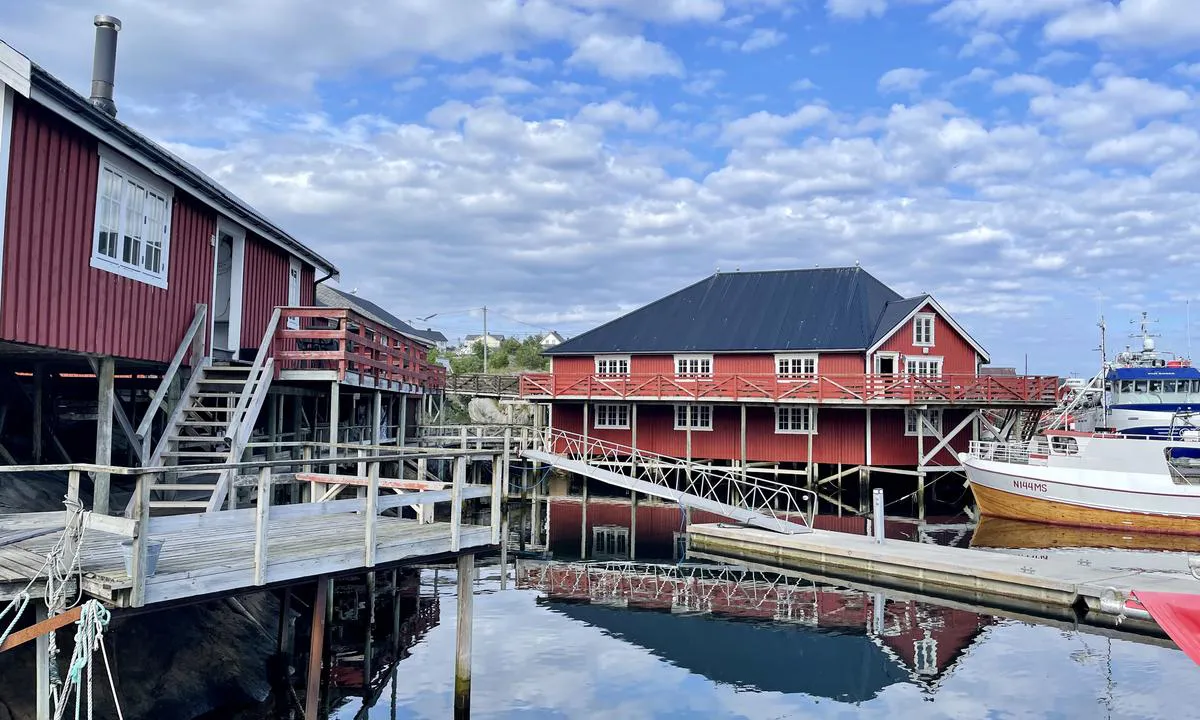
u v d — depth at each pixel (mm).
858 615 15688
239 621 11258
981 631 14625
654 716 10953
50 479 12680
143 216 12203
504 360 63031
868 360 30453
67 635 8453
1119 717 10961
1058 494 24828
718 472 32531
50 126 10203
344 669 12094
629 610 16125
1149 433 33812
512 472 34594
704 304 35969
